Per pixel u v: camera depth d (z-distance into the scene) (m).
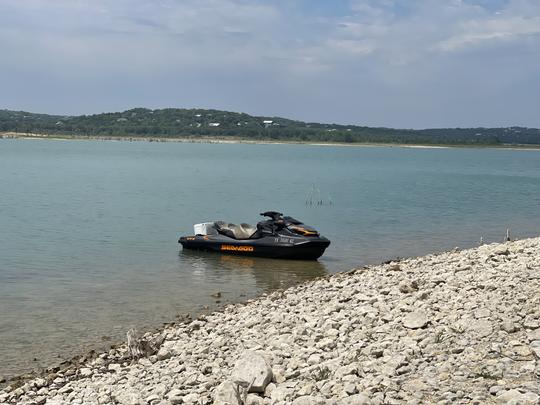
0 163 108.94
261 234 27.64
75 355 14.33
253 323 14.98
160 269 24.95
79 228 36.31
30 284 22.02
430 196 61.34
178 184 71.12
